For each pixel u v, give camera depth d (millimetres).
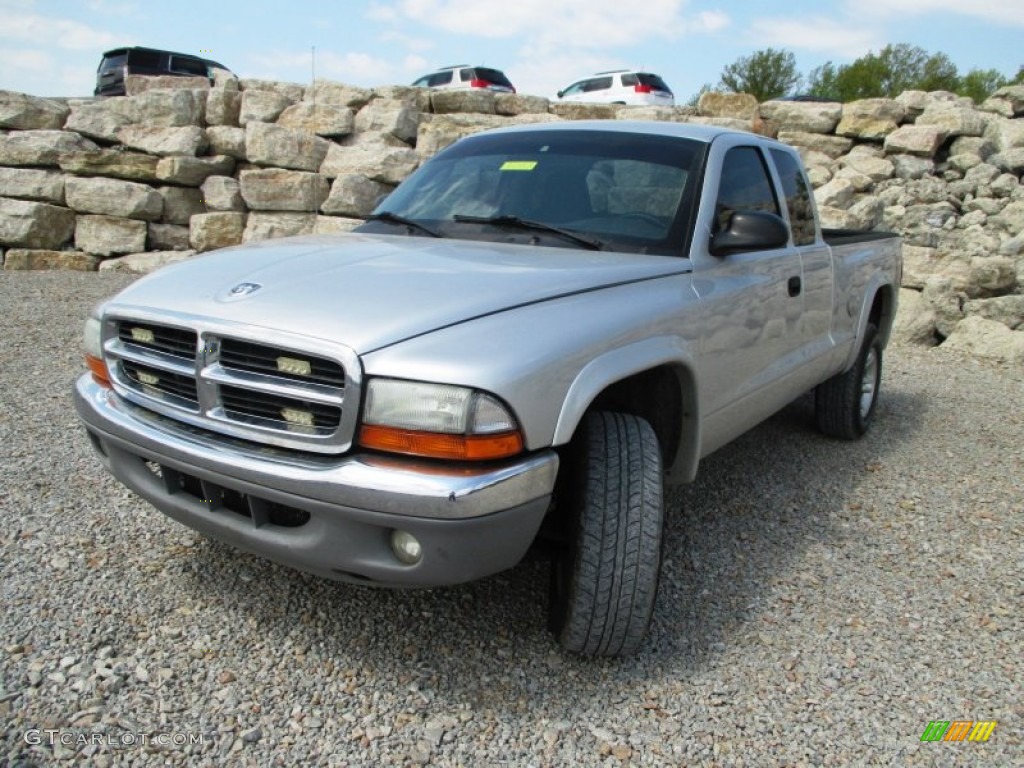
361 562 2416
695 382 3127
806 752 2484
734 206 3746
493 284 2662
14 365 6195
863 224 10617
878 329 5785
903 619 3244
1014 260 9453
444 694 2652
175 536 3568
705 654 2943
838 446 5398
